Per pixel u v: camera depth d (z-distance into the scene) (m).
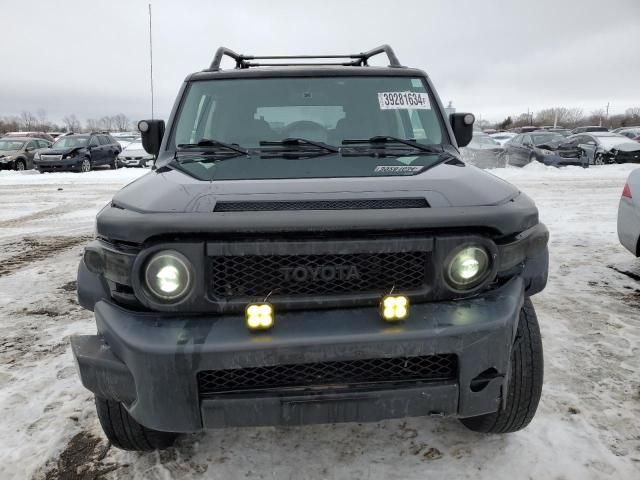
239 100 3.11
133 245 1.93
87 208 10.59
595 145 19.16
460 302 1.98
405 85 3.21
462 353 1.90
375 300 1.92
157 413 1.90
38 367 3.44
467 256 1.93
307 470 2.38
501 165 17.67
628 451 2.44
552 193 11.41
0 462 2.50
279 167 2.43
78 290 2.18
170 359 1.83
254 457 2.48
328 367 1.95
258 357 1.83
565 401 2.85
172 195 2.05
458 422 2.70
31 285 5.32
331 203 1.96
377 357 1.87
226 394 1.91
